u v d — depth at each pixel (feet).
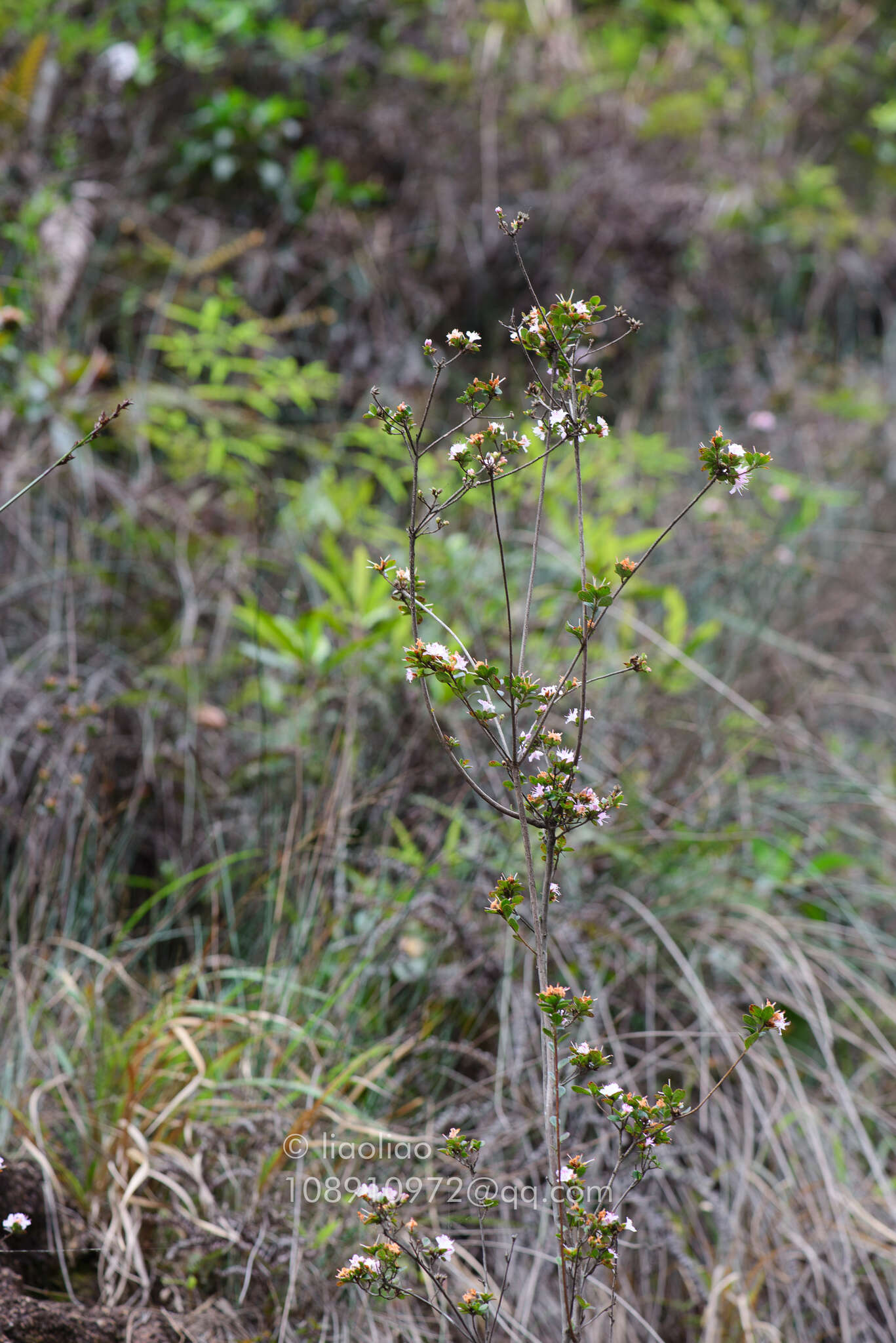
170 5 14.14
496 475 4.10
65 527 9.63
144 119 13.37
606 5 18.86
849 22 19.22
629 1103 3.92
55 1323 4.78
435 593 9.01
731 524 10.27
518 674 4.05
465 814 8.11
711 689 9.56
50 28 13.19
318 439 12.20
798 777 9.39
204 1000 6.68
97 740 8.01
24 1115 5.71
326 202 13.67
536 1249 6.03
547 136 15.28
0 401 10.02
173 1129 5.86
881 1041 7.38
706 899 8.13
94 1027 6.21
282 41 14.52
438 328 13.56
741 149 16.24
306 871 7.23
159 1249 5.52
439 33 16.16
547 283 13.99
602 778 8.45
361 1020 6.73
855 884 8.63
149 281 12.25
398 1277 5.69
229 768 8.39
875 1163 6.66
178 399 10.93
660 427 13.33
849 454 13.11
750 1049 7.34
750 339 14.65
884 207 16.96
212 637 9.53
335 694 8.34
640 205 14.65
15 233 10.91
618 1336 5.98
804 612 11.01
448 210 13.98
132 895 8.06
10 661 8.90
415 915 7.02
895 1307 6.41
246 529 10.48
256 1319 5.38
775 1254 6.25
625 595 9.22
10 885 7.07
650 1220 6.23
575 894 7.61
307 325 12.92
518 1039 6.64
